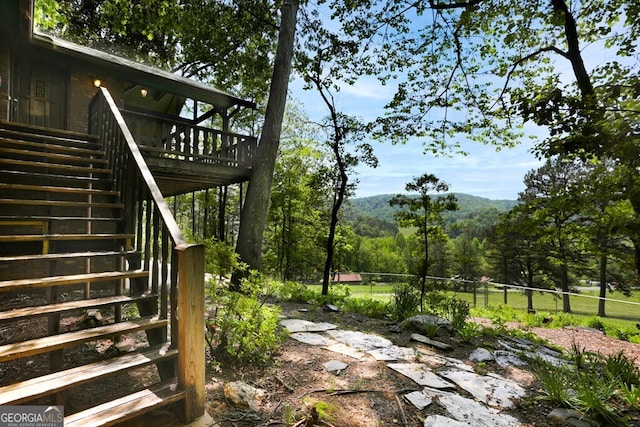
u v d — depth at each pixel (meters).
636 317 15.62
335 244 18.02
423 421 2.51
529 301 13.84
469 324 5.47
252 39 11.13
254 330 3.23
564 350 5.64
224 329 3.11
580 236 6.12
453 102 8.95
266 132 7.26
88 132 5.79
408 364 3.62
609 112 3.42
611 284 20.12
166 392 2.02
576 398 2.93
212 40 10.99
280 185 16.09
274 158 7.29
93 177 4.41
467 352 4.34
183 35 10.98
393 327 5.18
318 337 4.34
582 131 3.52
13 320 2.03
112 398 2.38
